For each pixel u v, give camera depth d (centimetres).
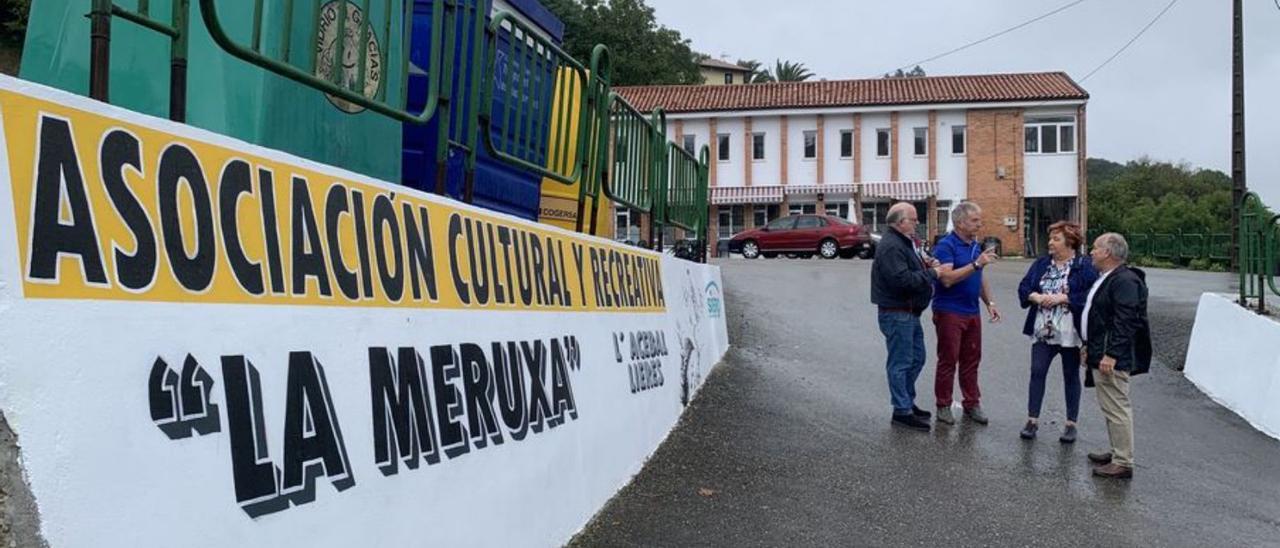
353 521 292
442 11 416
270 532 254
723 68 8050
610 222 733
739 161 4097
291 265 280
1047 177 3844
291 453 266
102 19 253
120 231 221
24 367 191
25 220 198
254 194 269
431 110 401
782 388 896
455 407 366
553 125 565
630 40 5688
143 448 216
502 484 402
